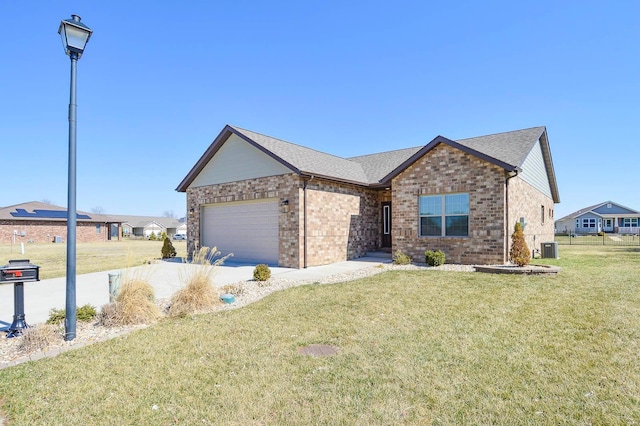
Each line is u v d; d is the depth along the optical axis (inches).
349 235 601.9
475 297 287.9
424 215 525.3
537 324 213.6
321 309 262.7
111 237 2017.7
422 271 434.6
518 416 115.5
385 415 117.8
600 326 206.5
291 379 146.7
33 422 119.1
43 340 191.2
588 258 571.2
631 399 124.6
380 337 196.9
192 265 352.8
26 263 222.5
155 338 202.8
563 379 141.1
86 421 119.1
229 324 229.3
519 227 419.2
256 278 392.8
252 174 575.8
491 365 155.9
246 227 596.1
